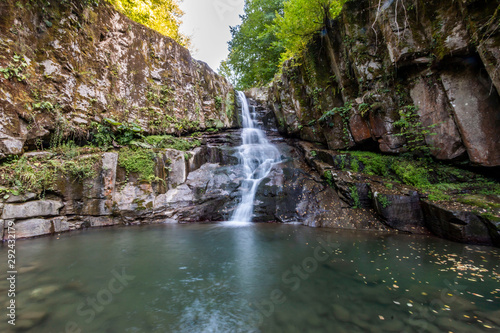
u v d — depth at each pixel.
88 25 7.79
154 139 8.97
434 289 3.27
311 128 11.11
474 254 4.60
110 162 7.18
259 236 5.99
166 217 7.59
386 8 7.46
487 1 5.35
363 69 8.48
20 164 5.85
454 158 6.91
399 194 6.69
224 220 7.90
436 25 6.62
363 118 8.70
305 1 9.14
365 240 5.61
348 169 8.46
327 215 7.37
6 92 5.82
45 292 3.13
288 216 7.73
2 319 2.52
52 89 6.77
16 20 6.07
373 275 3.73
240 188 8.77
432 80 7.15
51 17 6.84
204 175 9.11
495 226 4.93
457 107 6.65
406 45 7.09
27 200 5.74
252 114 15.30
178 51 10.95
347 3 8.75
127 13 10.87
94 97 7.79
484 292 3.17
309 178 8.86
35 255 4.46
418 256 4.52
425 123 7.36
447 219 5.59
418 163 7.52
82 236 5.82
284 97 12.45
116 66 8.57
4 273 3.68
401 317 2.64
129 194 7.32
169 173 8.27
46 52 6.71
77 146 7.25
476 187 6.32
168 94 10.23
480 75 6.25
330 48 9.79
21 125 6.10
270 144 12.24
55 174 6.22
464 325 2.47
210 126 12.16
